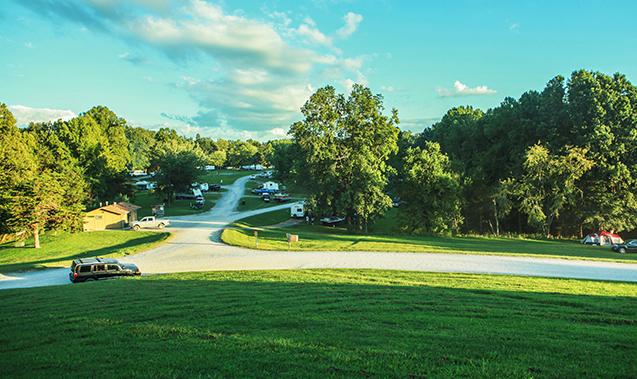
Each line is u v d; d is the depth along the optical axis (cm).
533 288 1476
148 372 585
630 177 4294
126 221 5175
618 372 585
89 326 855
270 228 5094
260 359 633
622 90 4606
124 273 2053
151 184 10744
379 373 579
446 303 1123
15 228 3728
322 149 4697
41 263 2858
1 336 786
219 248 3198
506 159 5591
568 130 4894
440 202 4906
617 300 1239
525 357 651
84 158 6569
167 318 927
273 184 9625
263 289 1386
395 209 7806
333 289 1384
